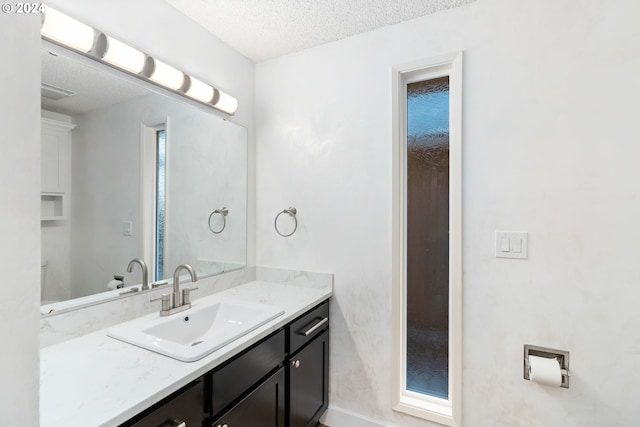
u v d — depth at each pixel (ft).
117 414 2.39
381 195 5.55
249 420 3.86
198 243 5.57
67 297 3.81
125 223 4.45
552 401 4.40
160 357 3.29
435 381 5.37
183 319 4.55
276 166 6.61
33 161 1.70
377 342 5.57
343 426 5.79
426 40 5.18
